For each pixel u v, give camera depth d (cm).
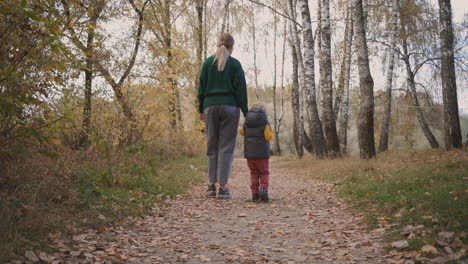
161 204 485
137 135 866
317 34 2055
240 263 278
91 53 758
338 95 2078
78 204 377
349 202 504
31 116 384
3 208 291
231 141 554
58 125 411
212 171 568
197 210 473
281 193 648
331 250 302
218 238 349
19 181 371
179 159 1088
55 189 394
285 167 1423
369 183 590
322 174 927
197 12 1673
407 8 1894
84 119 669
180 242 335
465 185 423
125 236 335
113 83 830
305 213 457
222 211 470
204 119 572
